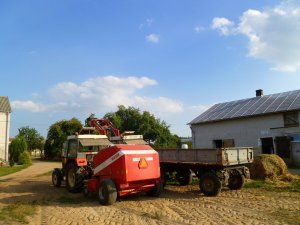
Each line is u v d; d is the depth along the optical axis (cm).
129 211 955
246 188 1316
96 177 1180
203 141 3020
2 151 4247
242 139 2733
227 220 816
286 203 1002
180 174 1460
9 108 4366
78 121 5444
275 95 2911
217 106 3266
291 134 2442
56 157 5378
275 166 1530
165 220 831
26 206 1040
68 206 1060
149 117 5203
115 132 1633
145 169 1127
